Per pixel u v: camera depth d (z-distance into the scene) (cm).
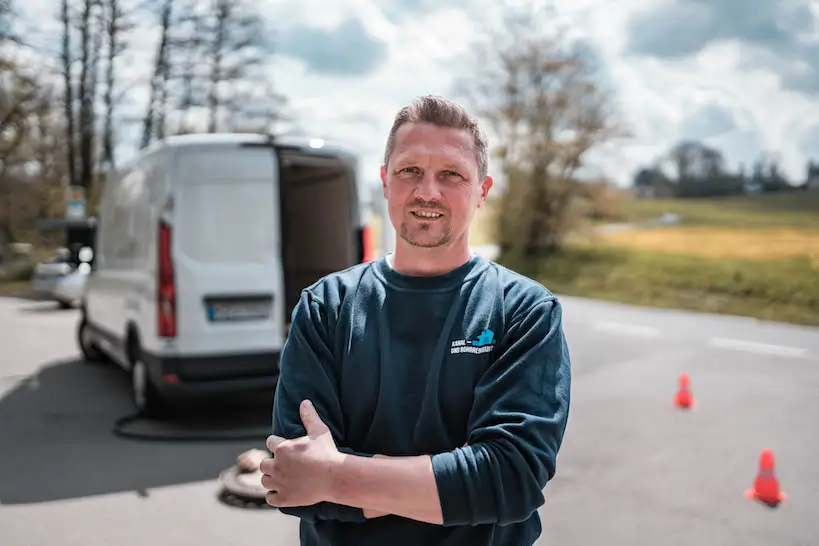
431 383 137
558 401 133
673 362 881
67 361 939
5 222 2980
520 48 2116
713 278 1620
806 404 670
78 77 2222
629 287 1705
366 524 137
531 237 2175
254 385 556
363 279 150
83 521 403
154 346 549
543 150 2127
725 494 443
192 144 553
